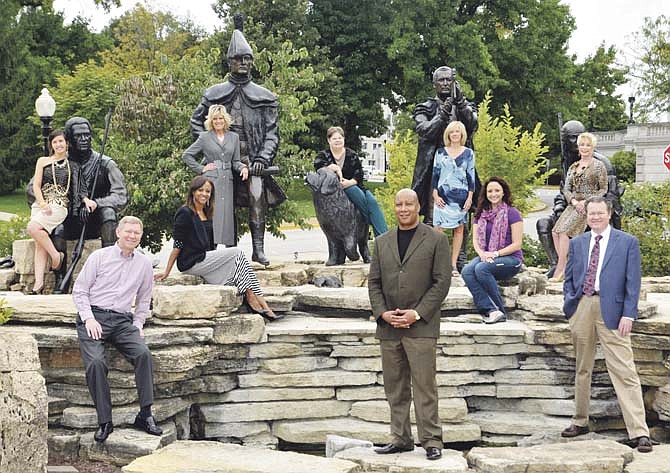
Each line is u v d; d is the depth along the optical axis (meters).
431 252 5.92
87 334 6.48
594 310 6.65
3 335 6.00
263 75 18.41
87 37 45.44
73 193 8.98
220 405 7.45
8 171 36.62
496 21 36.00
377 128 38.62
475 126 9.57
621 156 40.28
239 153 9.21
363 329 7.53
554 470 5.93
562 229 9.50
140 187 15.91
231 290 7.42
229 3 33.62
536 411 7.60
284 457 6.11
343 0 36.06
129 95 16.67
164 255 19.83
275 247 21.84
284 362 7.52
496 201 8.00
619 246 6.57
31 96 37.00
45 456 5.51
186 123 16.16
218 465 5.88
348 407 7.55
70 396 6.91
